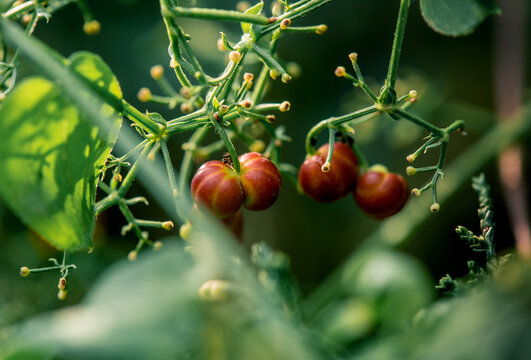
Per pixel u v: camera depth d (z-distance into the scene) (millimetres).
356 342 147
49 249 180
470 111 193
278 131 143
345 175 135
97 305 101
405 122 194
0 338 111
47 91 111
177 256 104
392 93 126
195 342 102
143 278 102
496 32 191
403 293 148
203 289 108
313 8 128
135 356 99
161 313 101
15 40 113
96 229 185
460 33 134
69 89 112
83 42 192
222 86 129
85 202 122
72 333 99
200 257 105
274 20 122
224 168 127
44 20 188
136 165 128
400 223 179
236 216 135
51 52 113
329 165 129
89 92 116
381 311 148
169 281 102
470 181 180
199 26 190
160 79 144
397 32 123
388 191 136
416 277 150
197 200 126
